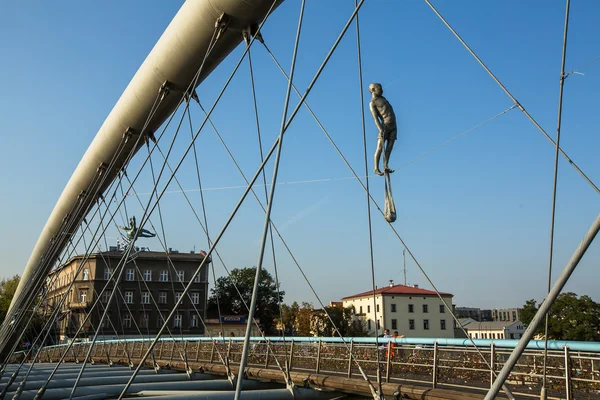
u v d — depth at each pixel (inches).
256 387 600.1
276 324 2970.0
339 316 2640.3
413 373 442.0
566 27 235.5
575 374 338.3
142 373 762.2
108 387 580.7
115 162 717.3
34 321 1652.3
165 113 579.5
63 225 970.1
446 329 2787.9
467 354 404.2
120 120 624.1
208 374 691.4
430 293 2822.3
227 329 2501.2
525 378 366.6
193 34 454.6
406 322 2743.6
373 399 445.1
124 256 475.2
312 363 567.8
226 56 484.7
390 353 448.1
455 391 368.2
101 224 658.2
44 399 550.3
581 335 1750.7
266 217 267.6
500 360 386.9
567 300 1812.3
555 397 336.2
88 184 816.9
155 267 2449.6
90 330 2183.8
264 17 422.6
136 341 987.9
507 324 3501.5
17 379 770.8
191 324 2422.5
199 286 2486.5
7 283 2970.0
